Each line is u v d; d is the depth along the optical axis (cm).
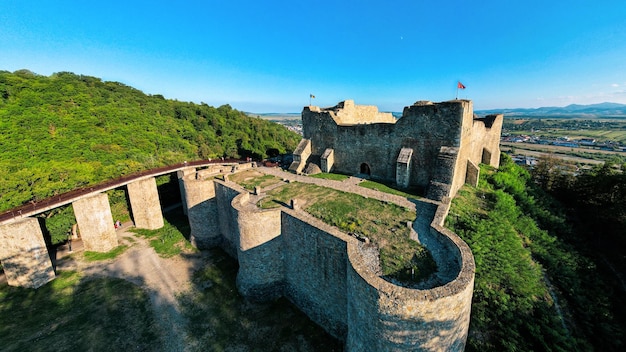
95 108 4081
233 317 1480
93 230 2230
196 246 2259
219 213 2202
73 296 1717
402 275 1010
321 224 1308
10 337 1401
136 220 2709
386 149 2136
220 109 6919
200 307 1566
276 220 1502
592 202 2227
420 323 812
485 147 2573
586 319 1138
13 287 1808
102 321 1495
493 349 937
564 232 1794
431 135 1830
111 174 2872
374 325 888
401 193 1811
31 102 3503
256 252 1511
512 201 1866
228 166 2952
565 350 906
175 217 2980
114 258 2156
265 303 1570
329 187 1997
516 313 1020
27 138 2980
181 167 2948
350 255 1037
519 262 1259
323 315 1362
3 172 2273
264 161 3441
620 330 1093
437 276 997
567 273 1338
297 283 1498
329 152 2508
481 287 1101
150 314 1534
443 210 1424
